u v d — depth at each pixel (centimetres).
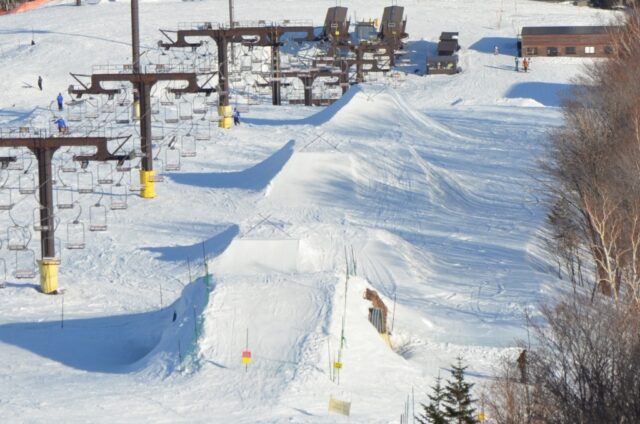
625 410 4834
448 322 7338
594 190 9269
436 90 19625
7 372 6391
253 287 6675
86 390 5909
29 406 5569
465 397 4822
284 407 5584
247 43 17062
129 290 8488
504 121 15588
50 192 8481
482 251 9419
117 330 7456
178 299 7425
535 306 7719
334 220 10119
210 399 5716
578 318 5834
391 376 6069
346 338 6316
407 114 14338
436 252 9381
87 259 9338
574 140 10588
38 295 8400
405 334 7025
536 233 9962
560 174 10219
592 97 12662
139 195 11244
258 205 10731
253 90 19162
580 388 4953
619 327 5662
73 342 7150
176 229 10175
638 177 9131
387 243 9125
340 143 12019
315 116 14788
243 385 5894
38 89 18238
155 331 7131
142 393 5834
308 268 8300
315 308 6494
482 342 6919
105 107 14825
